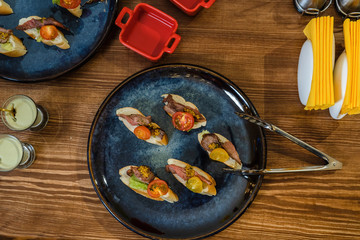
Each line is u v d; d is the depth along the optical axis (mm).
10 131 638
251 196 572
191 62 637
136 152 614
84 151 632
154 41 638
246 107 599
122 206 605
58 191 626
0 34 608
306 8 613
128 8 618
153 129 612
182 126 601
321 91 554
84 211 621
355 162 605
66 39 635
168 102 617
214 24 639
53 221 623
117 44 643
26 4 642
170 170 609
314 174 607
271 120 622
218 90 613
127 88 610
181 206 600
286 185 609
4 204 629
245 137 604
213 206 598
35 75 636
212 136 609
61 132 636
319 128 615
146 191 604
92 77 641
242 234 608
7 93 646
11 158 605
